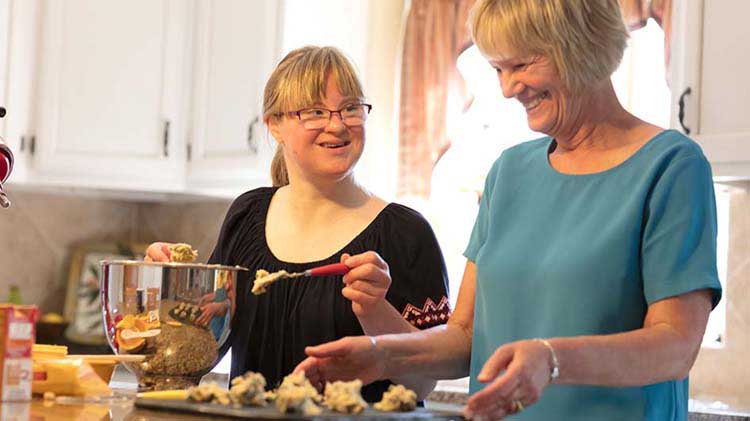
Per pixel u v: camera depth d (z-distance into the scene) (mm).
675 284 1432
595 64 1496
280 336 1905
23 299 4113
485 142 3439
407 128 3594
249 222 2035
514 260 1572
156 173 3719
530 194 1621
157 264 1619
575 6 1473
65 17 3682
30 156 3658
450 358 1625
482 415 1240
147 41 3734
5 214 4094
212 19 3676
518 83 1527
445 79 3525
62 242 4234
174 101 3738
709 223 1475
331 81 1882
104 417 1274
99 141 3699
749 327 2928
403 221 1946
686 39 2711
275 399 1350
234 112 3572
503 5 1498
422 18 3578
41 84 3662
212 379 3332
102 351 4031
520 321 1550
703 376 3008
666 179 1477
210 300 1637
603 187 1536
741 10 2615
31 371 1460
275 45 3471
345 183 1973
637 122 1579
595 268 1480
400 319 1723
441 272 1938
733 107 2621
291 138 1908
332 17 3604
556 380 1300
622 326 1478
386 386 1842
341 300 1880
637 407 1475
